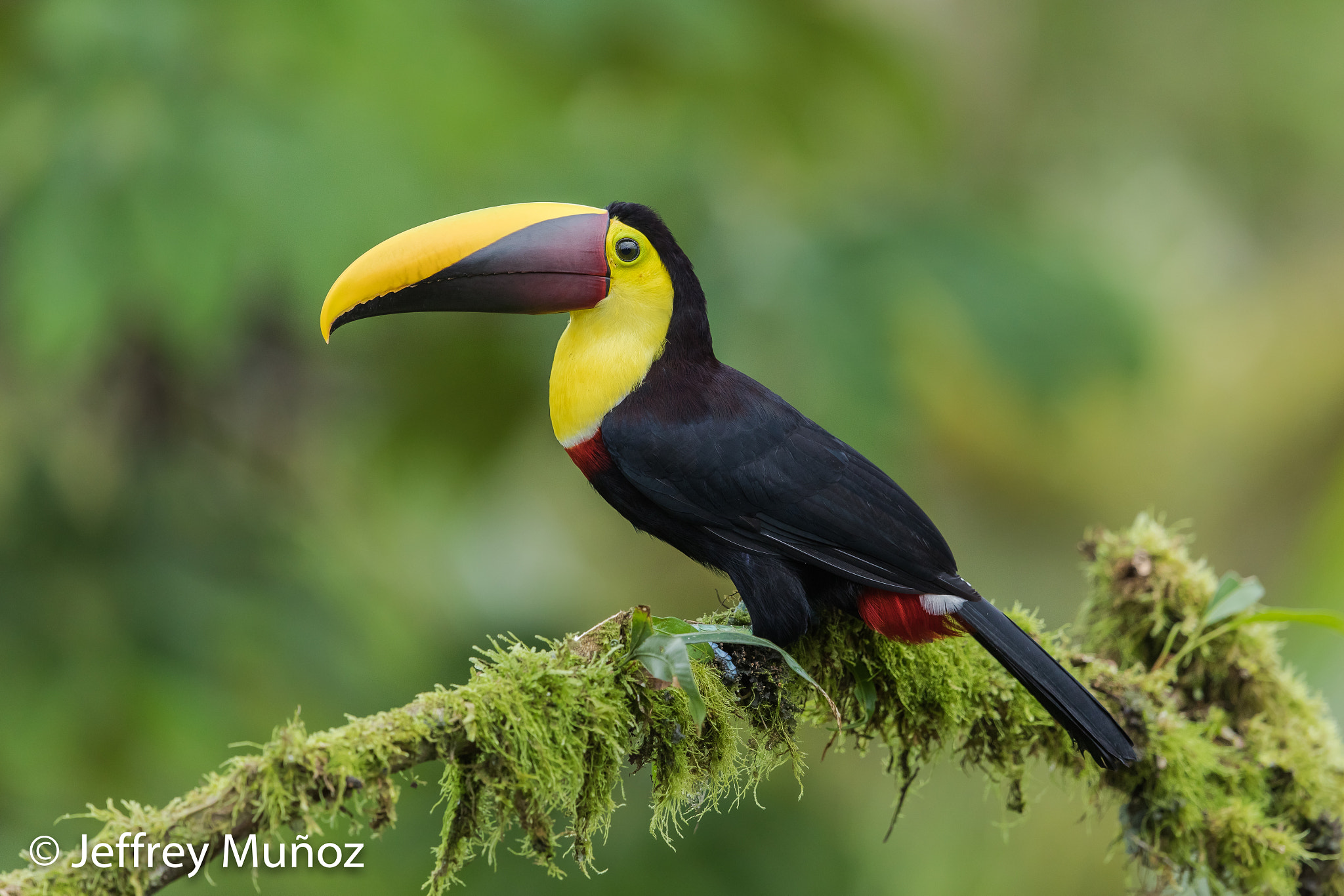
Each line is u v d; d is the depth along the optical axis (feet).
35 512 35.78
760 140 41.86
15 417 36.37
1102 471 52.90
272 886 34.32
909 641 21.22
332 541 40.68
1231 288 58.59
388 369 39.17
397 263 22.07
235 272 31.99
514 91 37.76
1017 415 38.50
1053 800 41.93
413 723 17.29
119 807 33.55
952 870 41.42
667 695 18.90
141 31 33.22
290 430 40.01
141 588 35.58
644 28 38.52
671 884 37.27
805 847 39.34
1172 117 59.11
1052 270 37.50
